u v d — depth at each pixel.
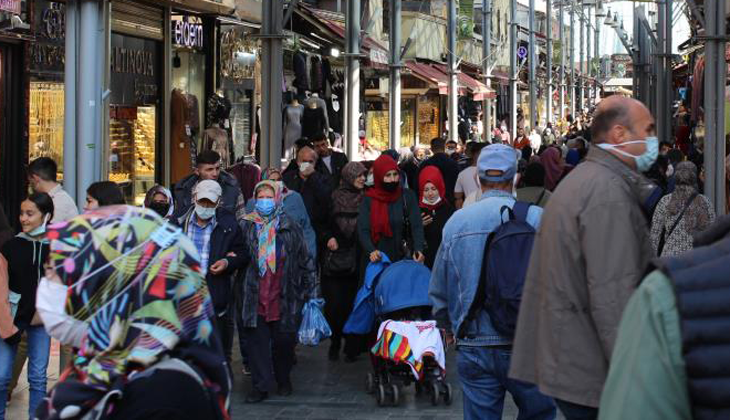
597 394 5.56
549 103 74.81
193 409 3.86
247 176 17.33
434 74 43.84
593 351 5.59
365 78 38.56
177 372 3.90
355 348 13.75
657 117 34.28
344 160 18.44
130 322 3.91
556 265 5.64
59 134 18.80
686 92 40.19
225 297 11.20
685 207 11.02
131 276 3.89
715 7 15.56
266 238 11.64
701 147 30.16
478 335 7.55
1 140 17.50
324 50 31.44
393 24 29.16
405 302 11.36
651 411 3.09
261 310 11.61
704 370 3.02
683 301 3.05
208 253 11.04
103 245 3.90
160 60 22.72
